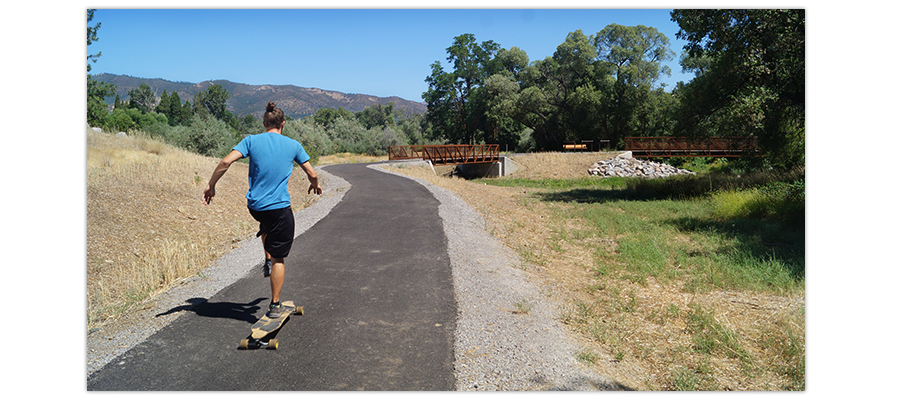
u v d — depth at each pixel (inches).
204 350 137.5
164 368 126.0
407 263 251.6
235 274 221.5
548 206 648.4
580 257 325.7
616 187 1084.5
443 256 269.9
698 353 166.7
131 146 661.9
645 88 1982.0
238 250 277.3
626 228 452.4
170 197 424.2
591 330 178.1
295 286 205.6
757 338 184.4
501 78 2274.9
